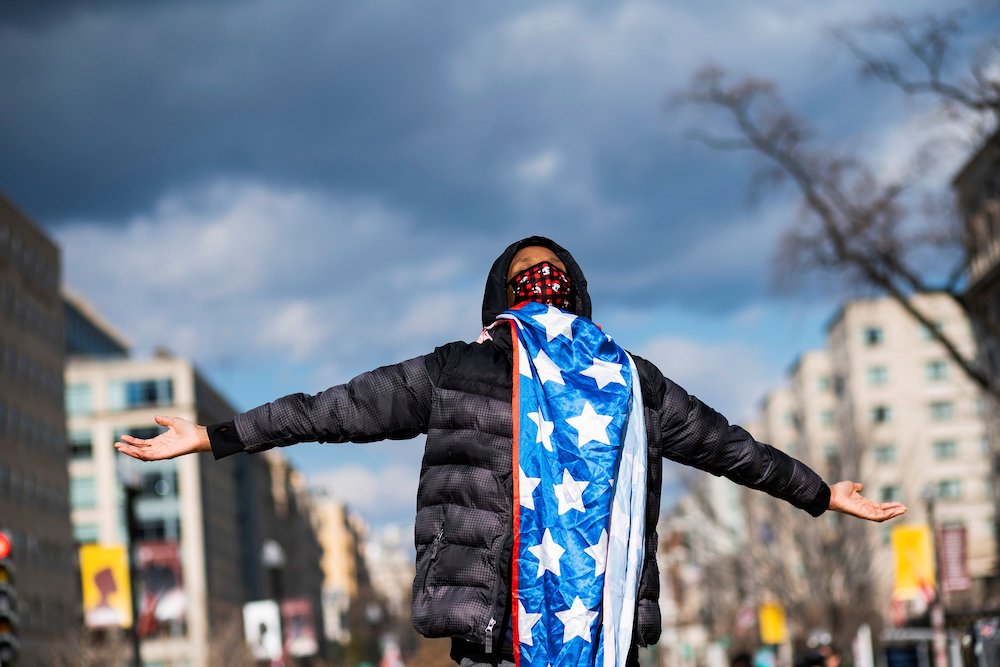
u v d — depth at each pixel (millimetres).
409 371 3834
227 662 79500
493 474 3701
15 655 19469
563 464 3676
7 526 73562
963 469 107812
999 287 61000
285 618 68938
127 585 29953
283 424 3828
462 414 3750
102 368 111500
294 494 158375
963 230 33438
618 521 3688
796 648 63000
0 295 76438
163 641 101750
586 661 3588
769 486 4133
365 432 3850
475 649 3695
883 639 34625
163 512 107938
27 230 82250
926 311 102312
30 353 81375
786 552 61594
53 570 81688
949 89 31516
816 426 124875
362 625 179250
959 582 30219
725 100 33438
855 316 111125
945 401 109062
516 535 3637
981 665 14398
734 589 70562
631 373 3842
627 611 3660
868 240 32969
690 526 67375
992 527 97812
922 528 32562
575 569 3617
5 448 74750
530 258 4082
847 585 59312
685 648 102688
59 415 86625
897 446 108938
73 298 120250
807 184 33250
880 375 110750
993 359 60188
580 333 3844
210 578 110375
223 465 120438
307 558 164375
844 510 4219
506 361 3812
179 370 111688
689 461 4059
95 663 67062
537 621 3607
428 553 3727
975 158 32562
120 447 3824
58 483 84875
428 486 3766
